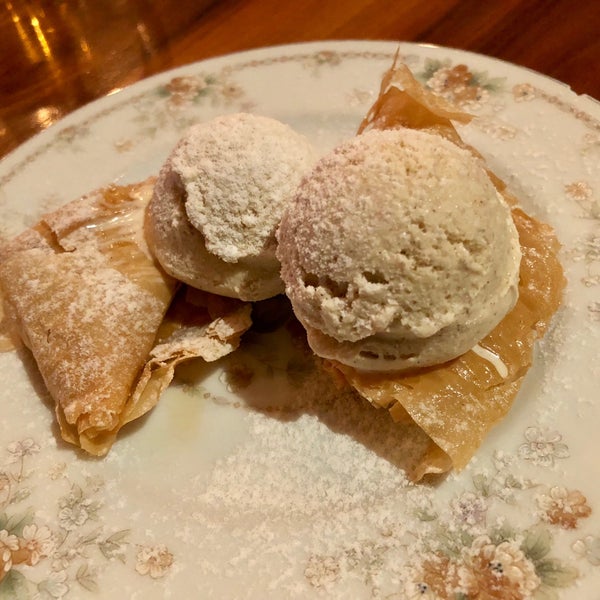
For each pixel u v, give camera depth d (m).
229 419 0.18
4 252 0.19
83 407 0.16
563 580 0.13
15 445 0.17
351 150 0.15
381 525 0.15
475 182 0.15
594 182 0.20
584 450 0.15
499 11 0.26
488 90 0.23
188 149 0.17
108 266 0.18
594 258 0.18
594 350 0.17
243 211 0.17
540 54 0.25
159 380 0.18
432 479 0.15
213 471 0.17
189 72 0.25
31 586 0.14
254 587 0.14
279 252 0.16
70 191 0.23
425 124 0.20
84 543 0.15
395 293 0.14
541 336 0.17
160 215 0.18
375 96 0.24
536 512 0.14
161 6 0.30
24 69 0.28
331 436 0.17
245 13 0.29
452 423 0.15
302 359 0.18
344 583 0.14
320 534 0.15
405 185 0.14
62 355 0.17
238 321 0.18
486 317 0.15
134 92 0.25
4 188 0.23
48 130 0.24
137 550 0.15
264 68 0.25
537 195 0.20
